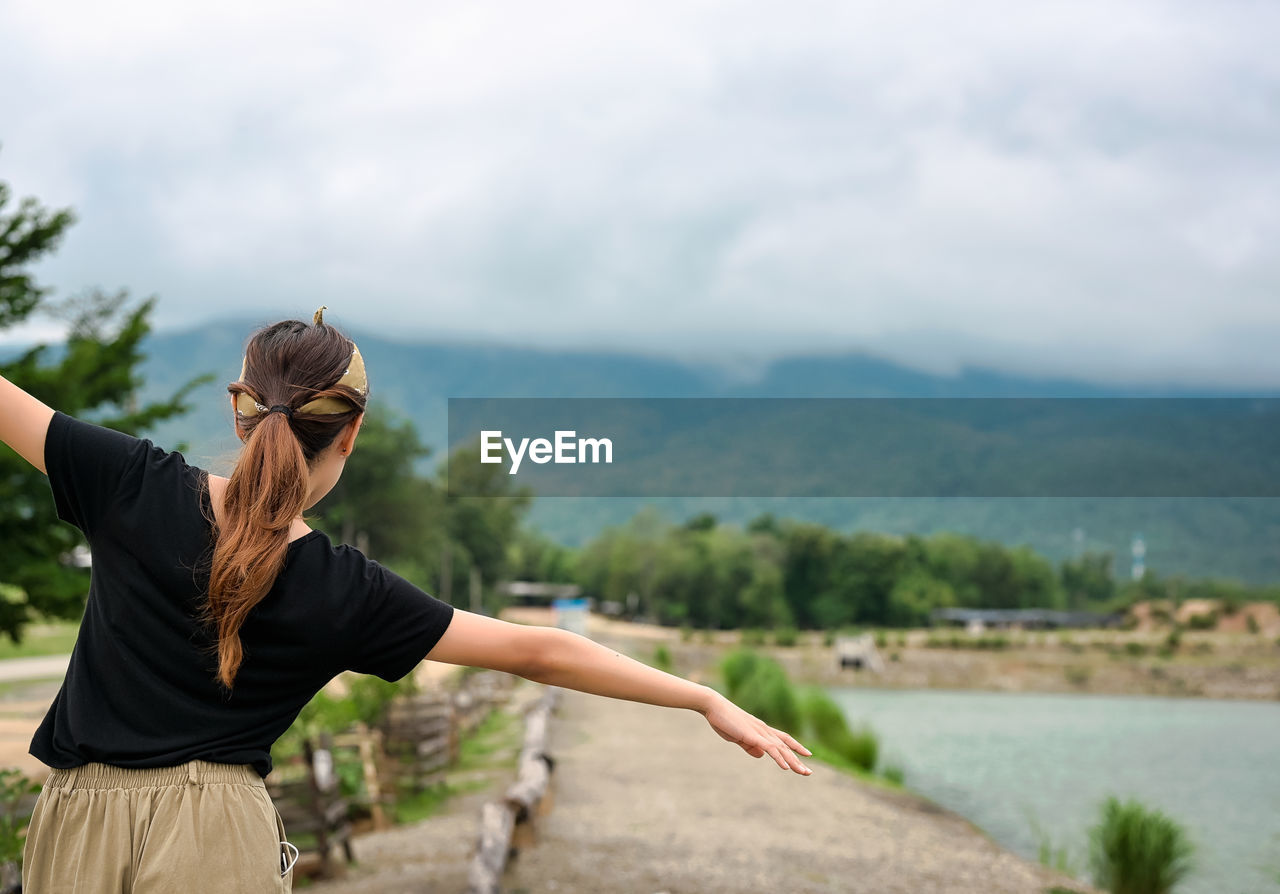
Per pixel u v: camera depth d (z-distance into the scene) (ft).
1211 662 272.10
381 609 5.29
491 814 25.46
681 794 39.63
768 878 26.94
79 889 4.75
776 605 399.03
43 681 74.23
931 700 189.67
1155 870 30.14
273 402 5.42
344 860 25.55
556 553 477.77
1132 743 104.22
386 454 220.23
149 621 5.01
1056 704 187.21
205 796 4.88
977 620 385.50
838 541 423.23
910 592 404.16
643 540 421.59
